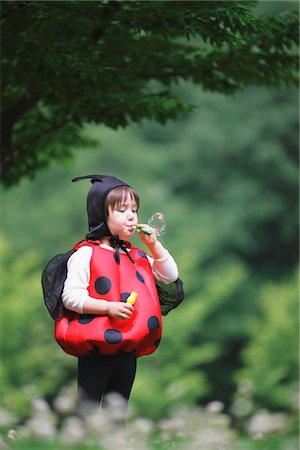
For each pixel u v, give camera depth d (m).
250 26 18.98
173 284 13.58
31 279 49.66
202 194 74.00
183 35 21.33
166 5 19.56
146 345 13.14
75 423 12.36
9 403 24.45
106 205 13.16
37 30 18.48
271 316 52.56
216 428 13.11
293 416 15.23
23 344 51.94
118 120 22.31
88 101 21.27
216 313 67.50
